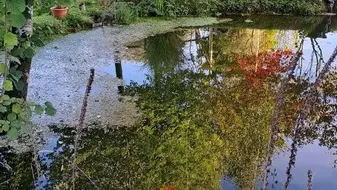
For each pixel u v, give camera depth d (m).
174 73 7.77
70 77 7.08
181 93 6.72
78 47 8.91
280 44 9.98
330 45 10.05
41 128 5.14
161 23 11.51
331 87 6.92
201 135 5.25
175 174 4.38
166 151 4.86
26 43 3.47
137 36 10.18
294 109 5.97
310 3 13.21
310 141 5.14
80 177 4.23
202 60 8.64
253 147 4.93
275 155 4.72
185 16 12.40
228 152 4.82
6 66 2.98
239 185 4.11
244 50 9.42
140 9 11.87
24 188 4.03
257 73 7.73
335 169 4.56
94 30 10.35
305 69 7.95
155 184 4.18
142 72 7.72
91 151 4.75
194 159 4.68
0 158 4.47
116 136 5.14
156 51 9.16
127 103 6.16
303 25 12.09
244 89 6.93
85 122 5.42
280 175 4.29
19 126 3.29
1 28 2.72
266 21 12.38
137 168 4.47
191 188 4.11
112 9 11.19
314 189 4.16
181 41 10.04
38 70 7.29
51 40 9.21
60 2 3.51
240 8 12.93
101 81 7.01
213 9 12.77
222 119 5.73
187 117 5.78
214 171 4.41
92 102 6.07
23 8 2.59
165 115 5.81
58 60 7.95
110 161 4.59
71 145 4.85
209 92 6.79
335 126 5.51
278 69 7.93
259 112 5.95
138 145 4.96
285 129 5.40
